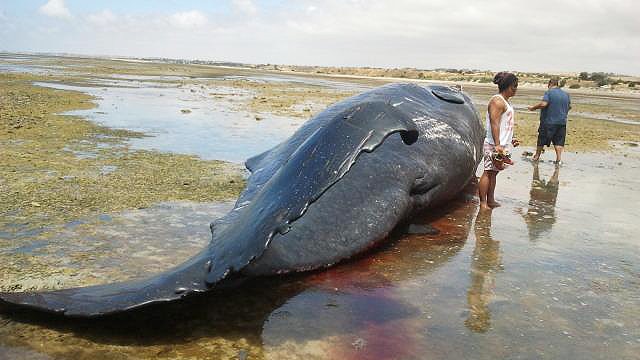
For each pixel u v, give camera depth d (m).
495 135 6.66
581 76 71.56
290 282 4.38
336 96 26.47
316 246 4.66
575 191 8.16
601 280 4.68
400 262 4.94
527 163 10.62
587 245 5.61
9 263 4.38
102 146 9.63
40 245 4.79
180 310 3.78
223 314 3.76
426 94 7.20
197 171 8.02
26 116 12.72
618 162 11.16
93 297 3.45
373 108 4.23
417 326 3.71
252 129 12.95
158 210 6.00
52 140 9.89
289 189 3.76
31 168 7.59
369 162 5.51
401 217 5.53
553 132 10.52
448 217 6.53
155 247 4.88
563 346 3.53
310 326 3.64
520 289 4.41
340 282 4.43
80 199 6.25
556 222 6.43
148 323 3.57
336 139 3.98
